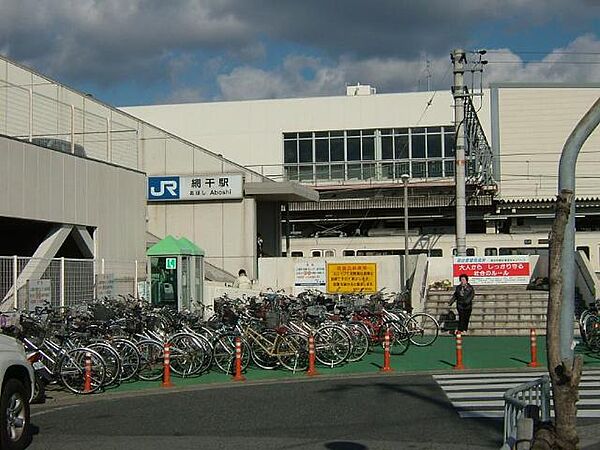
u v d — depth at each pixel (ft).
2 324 46.78
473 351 64.18
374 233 169.17
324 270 99.40
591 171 170.71
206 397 43.37
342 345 56.13
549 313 18.62
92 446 30.35
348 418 35.68
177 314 57.98
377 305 68.03
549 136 172.76
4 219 62.54
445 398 41.22
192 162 113.19
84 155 75.05
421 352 63.57
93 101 102.58
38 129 71.67
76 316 51.42
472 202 163.73
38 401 41.98
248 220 108.88
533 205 167.94
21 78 86.74
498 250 156.56
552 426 19.88
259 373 53.16
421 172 172.45
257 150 177.99
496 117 173.47
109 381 47.14
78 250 76.74
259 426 34.09
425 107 173.88
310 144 177.37
